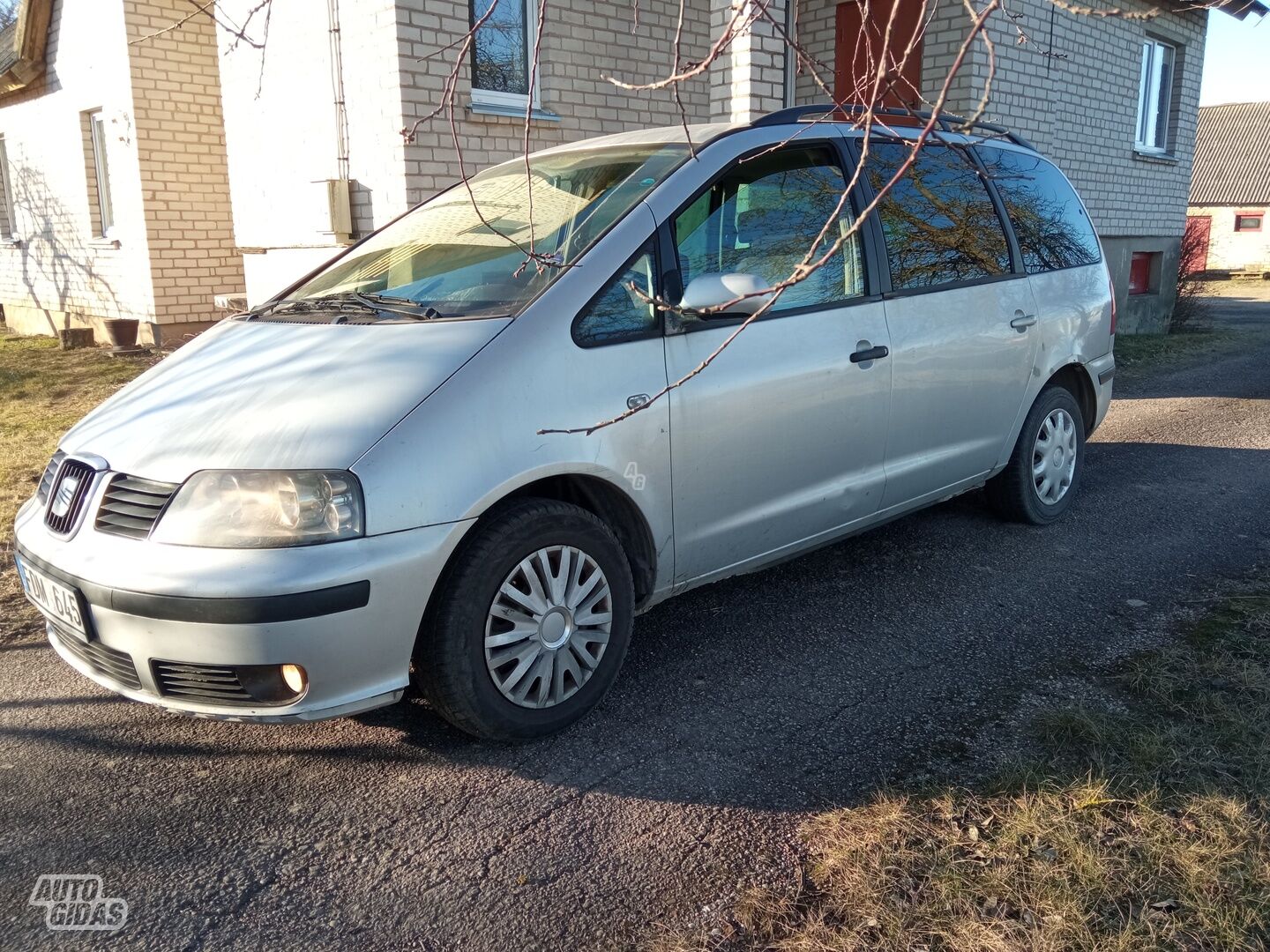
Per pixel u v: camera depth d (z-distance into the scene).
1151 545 4.93
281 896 2.51
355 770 3.08
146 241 11.07
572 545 3.18
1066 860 2.48
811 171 4.03
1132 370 10.71
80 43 11.55
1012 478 5.12
